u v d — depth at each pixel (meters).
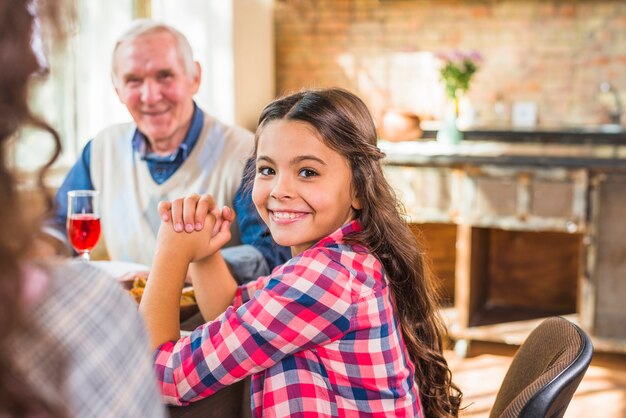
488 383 3.33
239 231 2.12
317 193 1.13
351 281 1.06
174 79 2.10
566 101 4.19
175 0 3.78
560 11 4.14
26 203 0.49
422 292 1.24
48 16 0.49
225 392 1.23
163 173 2.18
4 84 0.46
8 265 0.44
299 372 1.06
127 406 0.50
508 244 4.11
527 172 3.44
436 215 3.59
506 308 4.02
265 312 1.02
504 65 4.23
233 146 2.20
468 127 4.26
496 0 4.20
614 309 3.46
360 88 4.45
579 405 3.12
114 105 3.36
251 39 4.05
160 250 1.18
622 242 3.40
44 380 0.46
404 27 4.34
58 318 0.48
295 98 1.17
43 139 1.88
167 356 1.07
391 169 3.61
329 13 4.43
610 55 4.12
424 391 1.27
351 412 1.07
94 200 1.71
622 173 3.35
